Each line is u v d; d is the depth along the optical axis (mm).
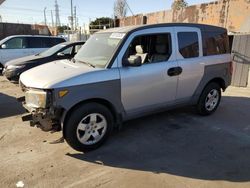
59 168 3820
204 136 5000
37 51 12938
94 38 5312
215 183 3502
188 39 5422
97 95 4203
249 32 10484
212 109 6188
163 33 5051
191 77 5438
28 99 4207
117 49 4500
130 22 19625
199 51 5602
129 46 4617
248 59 9555
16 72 8859
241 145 4645
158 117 5961
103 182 3500
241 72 9812
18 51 12508
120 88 4438
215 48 5961
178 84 5250
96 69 4309
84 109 4117
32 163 3947
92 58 4820
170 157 4188
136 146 4547
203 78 5695
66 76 4051
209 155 4262
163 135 5016
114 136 4934
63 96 3902
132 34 4676
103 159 4098
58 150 4359
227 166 3928
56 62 5156
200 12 13242
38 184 3434
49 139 4766
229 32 11133
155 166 3912
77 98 4012
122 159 4105
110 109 4535
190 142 4734
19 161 3998
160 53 5031
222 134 5109
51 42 13383
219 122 5762
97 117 4309
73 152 4305
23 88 4438
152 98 4922
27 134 4973
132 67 4570
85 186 3406
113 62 4418
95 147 4375
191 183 3498
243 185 3465
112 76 4328
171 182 3514
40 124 4145
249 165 3967
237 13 11141
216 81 6195
